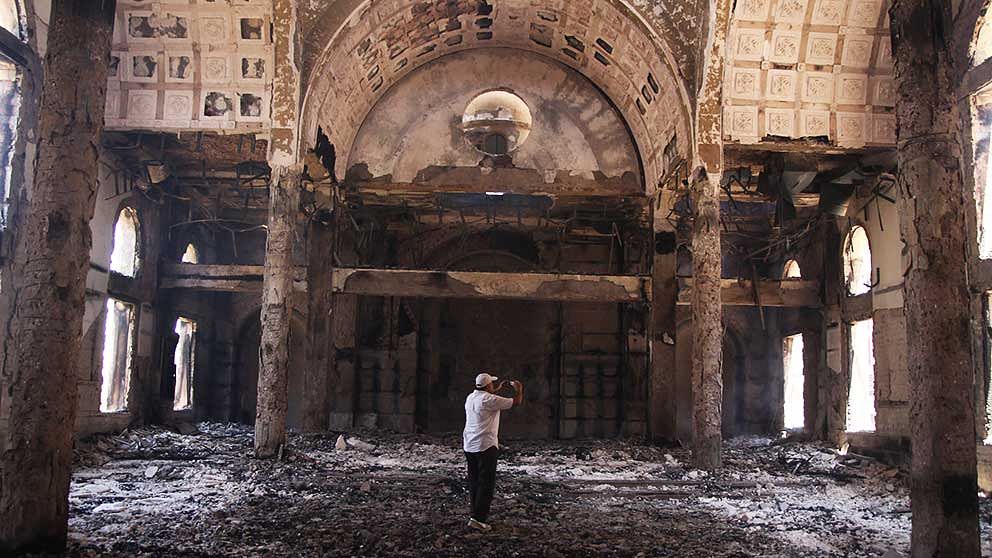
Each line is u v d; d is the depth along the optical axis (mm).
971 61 14305
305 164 20547
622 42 20188
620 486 14758
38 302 8281
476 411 10438
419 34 21641
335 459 17719
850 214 21312
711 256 17391
